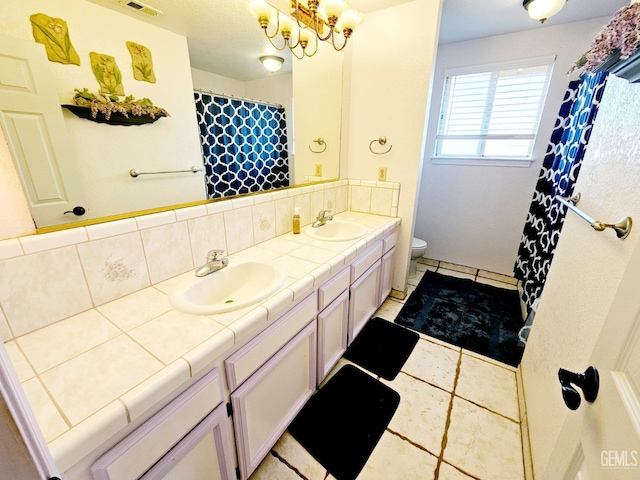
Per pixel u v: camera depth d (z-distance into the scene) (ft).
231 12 4.29
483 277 9.32
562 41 7.11
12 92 2.40
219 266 3.86
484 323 6.92
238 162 4.84
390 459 3.91
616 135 2.84
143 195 3.58
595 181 3.22
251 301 3.10
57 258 2.67
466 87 8.59
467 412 4.59
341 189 7.50
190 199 4.17
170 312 2.95
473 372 5.42
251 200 4.68
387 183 7.22
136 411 1.95
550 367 3.65
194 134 4.09
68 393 1.97
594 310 2.71
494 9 6.30
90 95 2.94
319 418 4.50
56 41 2.64
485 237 9.42
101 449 1.90
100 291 3.02
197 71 4.01
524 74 7.80
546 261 6.22
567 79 7.19
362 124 7.24
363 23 6.55
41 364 2.23
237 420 2.99
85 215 3.03
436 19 5.78
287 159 5.88
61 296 2.75
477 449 4.03
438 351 5.98
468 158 8.97
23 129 2.49
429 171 9.75
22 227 2.52
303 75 5.81
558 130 7.04
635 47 1.92
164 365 2.23
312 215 6.39
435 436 4.21
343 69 6.75
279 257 4.44
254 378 3.07
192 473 2.61
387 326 6.82
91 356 2.32
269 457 3.96
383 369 5.49
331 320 4.73
